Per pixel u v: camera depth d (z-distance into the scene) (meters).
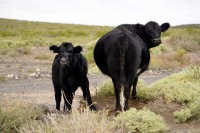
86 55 29.50
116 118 9.33
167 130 9.06
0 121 8.68
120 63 9.97
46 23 111.19
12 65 25.77
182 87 11.86
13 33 66.00
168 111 10.66
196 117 9.85
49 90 16.84
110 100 12.62
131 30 11.70
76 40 50.66
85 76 11.12
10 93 15.84
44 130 8.12
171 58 28.48
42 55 30.94
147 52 11.12
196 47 35.66
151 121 9.04
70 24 111.50
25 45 40.75
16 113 9.16
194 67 15.15
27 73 22.50
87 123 7.68
